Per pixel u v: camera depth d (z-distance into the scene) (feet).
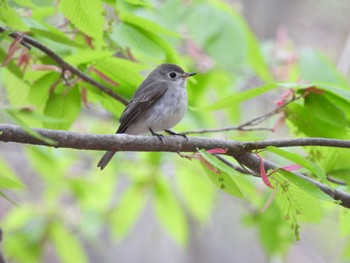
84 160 50.19
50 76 31.04
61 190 50.80
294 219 24.41
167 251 69.97
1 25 31.37
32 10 32.12
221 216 68.64
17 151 63.77
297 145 26.20
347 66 50.70
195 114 43.93
